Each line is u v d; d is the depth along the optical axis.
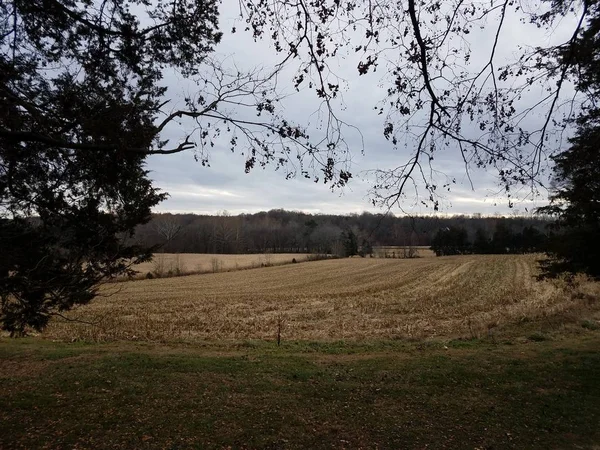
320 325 18.86
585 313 16.98
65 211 5.45
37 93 5.02
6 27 5.01
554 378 8.75
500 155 4.69
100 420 6.57
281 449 5.73
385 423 6.62
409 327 17.81
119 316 21.97
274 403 7.40
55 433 6.09
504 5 4.49
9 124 4.41
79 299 5.36
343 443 5.93
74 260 5.29
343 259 65.88
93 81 5.30
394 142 4.86
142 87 5.45
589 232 12.45
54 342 13.93
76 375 8.88
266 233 81.06
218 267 53.88
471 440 6.04
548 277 14.33
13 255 4.69
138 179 5.64
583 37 5.10
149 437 6.00
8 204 5.26
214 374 9.07
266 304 26.55
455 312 21.86
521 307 22.17
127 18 5.29
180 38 5.44
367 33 4.38
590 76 5.29
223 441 5.91
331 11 4.23
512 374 9.09
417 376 9.03
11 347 11.96
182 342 13.88
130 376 8.84
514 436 6.17
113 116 4.86
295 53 4.41
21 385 8.29
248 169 4.77
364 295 29.89
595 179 9.50
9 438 5.89
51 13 4.93
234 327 18.33
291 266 57.53
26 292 4.78
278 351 12.29
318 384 8.48
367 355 11.51
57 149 5.10
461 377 8.95
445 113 4.55
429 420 6.75
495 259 53.28
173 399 7.52
